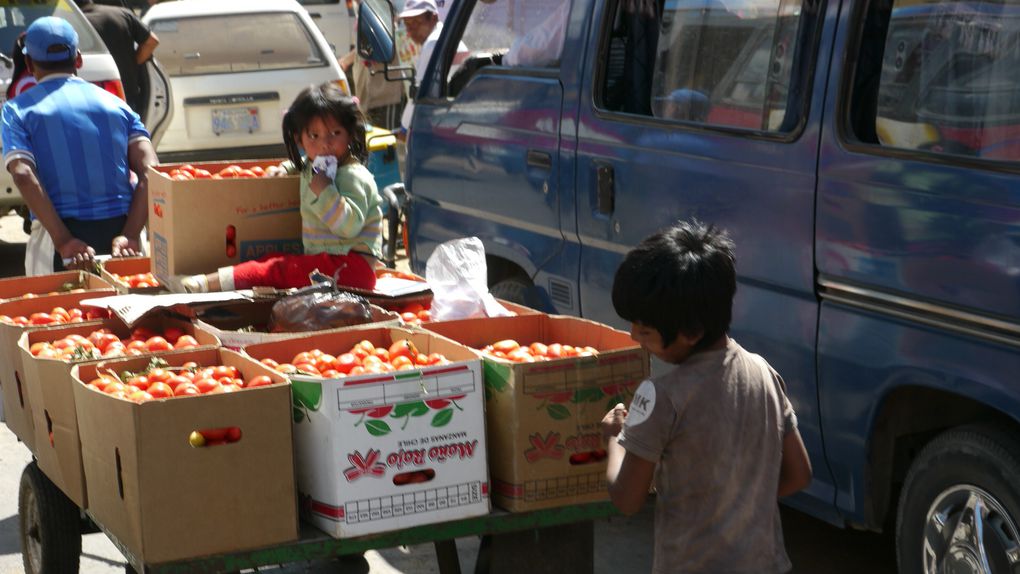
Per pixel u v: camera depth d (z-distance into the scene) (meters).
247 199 4.51
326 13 16.31
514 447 3.37
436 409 3.29
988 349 3.51
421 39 10.04
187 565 3.14
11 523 5.22
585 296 5.16
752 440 2.71
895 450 4.21
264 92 11.06
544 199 5.32
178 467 3.10
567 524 3.72
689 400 2.68
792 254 4.13
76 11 8.84
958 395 3.72
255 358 3.71
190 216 4.45
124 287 4.65
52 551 4.11
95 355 3.82
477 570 3.84
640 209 4.77
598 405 3.45
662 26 4.82
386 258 8.87
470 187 5.84
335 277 4.27
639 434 2.70
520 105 5.46
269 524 3.20
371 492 3.23
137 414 3.05
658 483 2.78
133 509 3.11
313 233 4.43
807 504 4.26
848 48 3.97
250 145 11.08
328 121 4.30
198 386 3.34
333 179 4.34
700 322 2.68
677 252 2.69
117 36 9.50
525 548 3.73
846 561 4.84
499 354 3.61
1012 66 3.52
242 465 3.16
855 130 3.96
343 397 3.19
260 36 11.39
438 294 4.27
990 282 3.47
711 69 4.57
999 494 3.57
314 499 3.29
